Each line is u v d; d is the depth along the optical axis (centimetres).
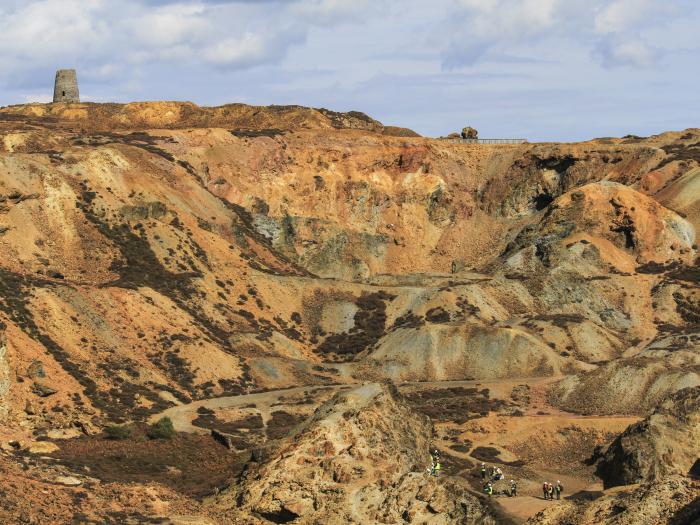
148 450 11219
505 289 18638
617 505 7850
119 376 13450
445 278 19775
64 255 16300
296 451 10169
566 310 18338
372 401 11106
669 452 10950
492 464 11738
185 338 15100
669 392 13800
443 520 8900
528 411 14088
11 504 8325
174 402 13412
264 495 9625
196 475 10681
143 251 17038
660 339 17250
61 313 14025
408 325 17350
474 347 16275
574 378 14800
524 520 8581
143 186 18262
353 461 10031
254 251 19550
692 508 7450
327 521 9188
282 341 16600
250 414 13238
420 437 11375
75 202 17075
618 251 19862
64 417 11806
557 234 19975
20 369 12294
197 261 17588
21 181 16738
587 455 12262
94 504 8850
